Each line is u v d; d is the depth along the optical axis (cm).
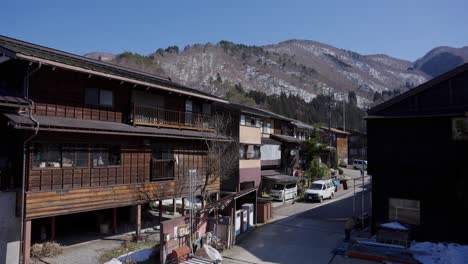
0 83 1379
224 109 2866
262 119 3525
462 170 1512
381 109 1714
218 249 1548
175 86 1994
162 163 1795
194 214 1506
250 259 1452
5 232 1214
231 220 1633
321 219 2302
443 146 1568
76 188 1386
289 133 4212
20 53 1180
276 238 1798
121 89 1691
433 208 1581
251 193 2153
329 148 4644
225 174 2648
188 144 2016
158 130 1773
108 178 1527
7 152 1262
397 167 1667
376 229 1703
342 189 3922
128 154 1634
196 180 2008
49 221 1623
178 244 1357
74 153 1405
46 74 1368
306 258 1470
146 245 1507
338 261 1428
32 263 1241
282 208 2750
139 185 1662
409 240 1552
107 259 1296
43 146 1302
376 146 1723
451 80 1575
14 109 1242
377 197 1716
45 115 1357
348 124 10312
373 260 1420
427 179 1603
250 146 3064
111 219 1864
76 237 1584
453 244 1499
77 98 1484
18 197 1242
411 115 1628
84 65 1460
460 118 1530
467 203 1494
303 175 3822
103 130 1409
